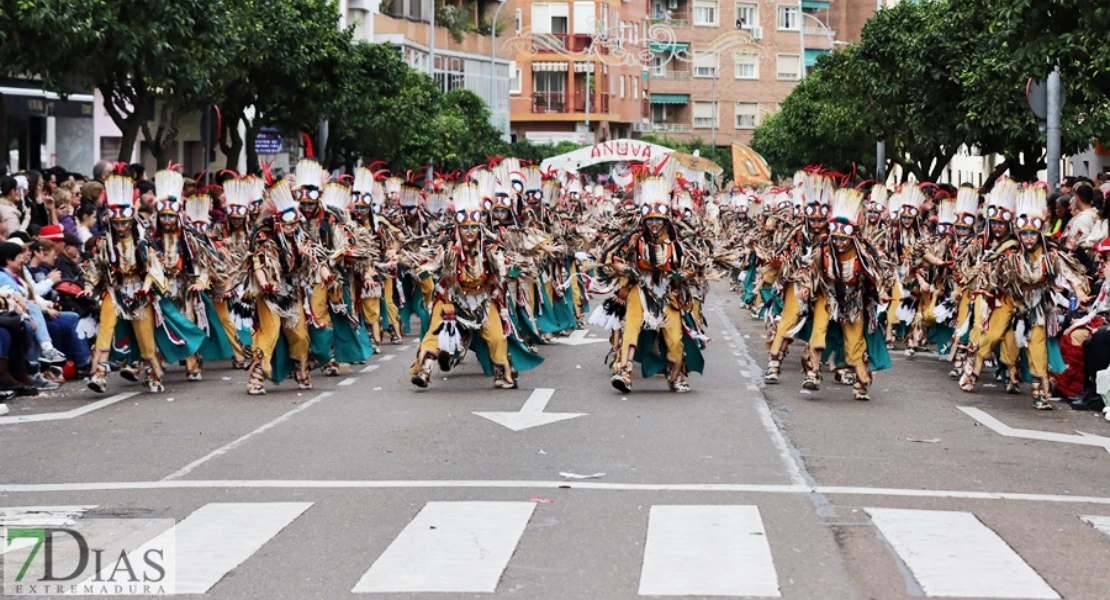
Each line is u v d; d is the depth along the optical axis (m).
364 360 17.86
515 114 88.56
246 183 17.39
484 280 15.71
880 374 17.92
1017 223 14.95
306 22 35.22
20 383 15.89
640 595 7.50
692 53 99.88
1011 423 13.92
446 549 8.48
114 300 15.55
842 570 8.02
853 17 106.94
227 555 8.36
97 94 39.53
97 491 10.33
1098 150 41.06
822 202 15.33
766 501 9.88
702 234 15.85
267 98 35.53
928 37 38.75
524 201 20.30
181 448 12.13
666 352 15.59
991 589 7.66
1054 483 10.88
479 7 80.69
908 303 19.67
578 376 17.20
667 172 15.34
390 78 42.31
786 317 16.80
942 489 10.48
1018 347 15.41
